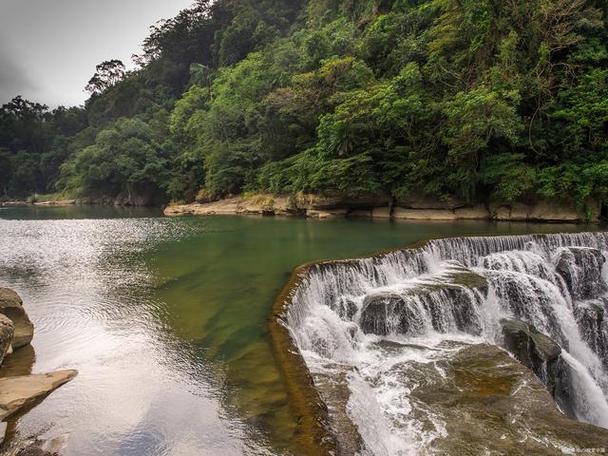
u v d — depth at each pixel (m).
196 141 66.00
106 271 16.25
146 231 29.25
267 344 8.97
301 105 39.50
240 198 46.53
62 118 124.19
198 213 47.03
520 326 12.86
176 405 6.59
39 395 6.76
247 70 61.72
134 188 70.25
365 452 6.23
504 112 25.81
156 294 12.86
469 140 27.41
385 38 40.34
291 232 25.45
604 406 11.66
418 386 9.19
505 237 19.16
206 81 81.81
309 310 12.59
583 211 26.31
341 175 31.98
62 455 5.35
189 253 19.81
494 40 30.03
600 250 18.23
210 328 9.90
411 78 31.67
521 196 28.59
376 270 15.12
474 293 13.95
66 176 93.56
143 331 9.80
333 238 22.17
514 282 15.16
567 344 14.79
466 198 29.98
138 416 6.27
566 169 27.00
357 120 32.41
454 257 18.31
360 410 7.32
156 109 90.88
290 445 5.62
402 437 7.30
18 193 105.06
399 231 24.06
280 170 40.94
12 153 113.31
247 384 7.26
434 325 12.94
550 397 8.55
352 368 8.98
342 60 38.25
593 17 29.31
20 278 15.28
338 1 62.00
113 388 7.12
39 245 23.44
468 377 9.54
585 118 26.66
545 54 27.94
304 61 44.69
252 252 19.16
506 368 9.90
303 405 6.62
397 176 31.92
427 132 31.27
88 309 11.48
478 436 7.25
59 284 14.27
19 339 8.88
